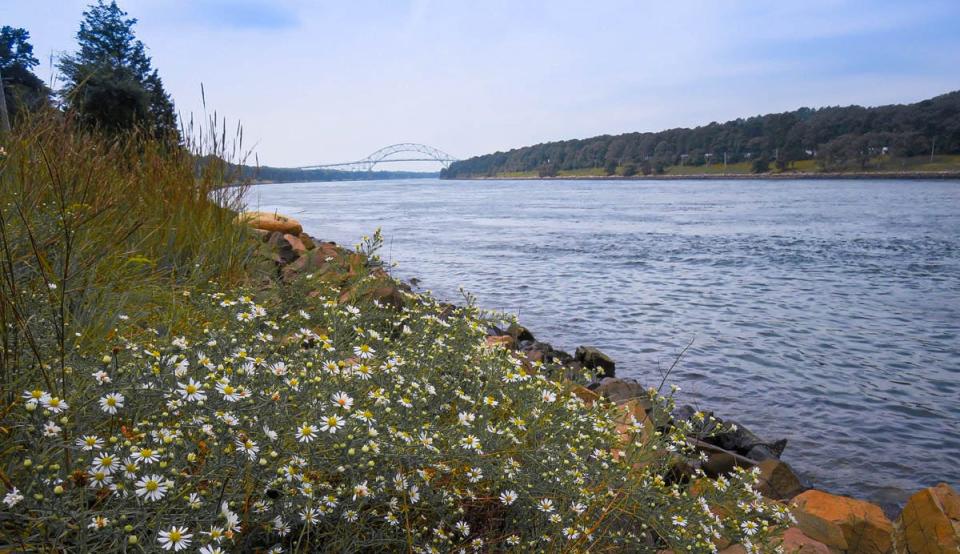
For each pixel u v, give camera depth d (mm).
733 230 31203
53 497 1654
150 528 1720
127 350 2725
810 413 6973
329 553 2127
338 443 2129
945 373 8492
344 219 39281
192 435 2115
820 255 21578
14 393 2072
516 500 2623
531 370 4543
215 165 6594
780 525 3096
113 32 40781
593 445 3184
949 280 16594
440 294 13383
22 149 4016
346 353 2953
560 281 15641
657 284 15547
